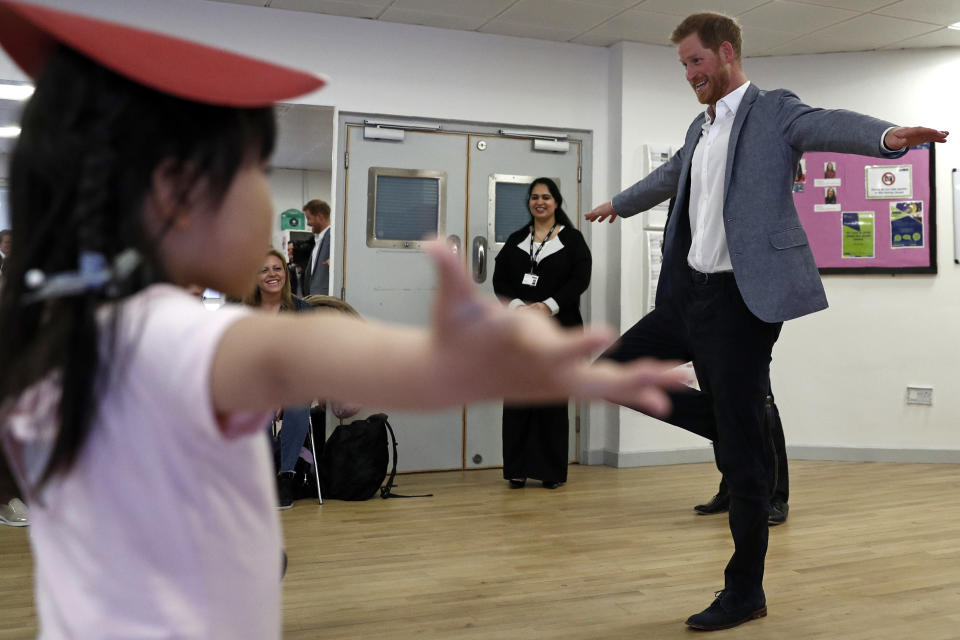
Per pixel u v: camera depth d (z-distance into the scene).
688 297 2.55
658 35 5.62
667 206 5.82
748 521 2.52
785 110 2.42
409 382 0.35
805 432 6.05
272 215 0.54
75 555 0.50
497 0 4.97
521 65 5.67
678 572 3.18
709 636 2.50
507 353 0.32
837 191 6.01
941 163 5.91
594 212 3.13
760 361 2.46
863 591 2.95
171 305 0.47
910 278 5.95
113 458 0.47
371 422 4.65
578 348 0.32
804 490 4.87
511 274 5.04
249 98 0.48
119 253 0.47
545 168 5.77
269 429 4.25
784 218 2.39
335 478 4.52
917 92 5.94
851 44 5.81
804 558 3.38
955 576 3.13
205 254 0.50
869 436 5.99
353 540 3.64
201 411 0.43
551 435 4.87
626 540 3.67
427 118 5.46
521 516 4.15
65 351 0.45
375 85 5.34
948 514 4.22
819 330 6.05
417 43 5.43
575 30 5.52
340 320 0.41
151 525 0.48
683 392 2.59
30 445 0.51
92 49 0.44
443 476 5.32
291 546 3.53
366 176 5.38
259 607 0.54
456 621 2.64
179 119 0.48
